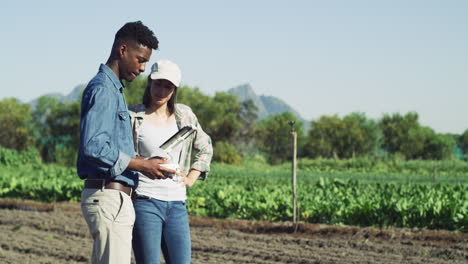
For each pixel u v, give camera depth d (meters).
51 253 8.26
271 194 13.02
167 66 4.11
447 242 8.68
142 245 4.11
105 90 3.34
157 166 3.46
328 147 86.75
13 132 78.81
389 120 87.69
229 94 78.69
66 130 70.69
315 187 16.20
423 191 13.70
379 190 15.47
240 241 9.24
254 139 84.50
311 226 9.93
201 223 11.20
